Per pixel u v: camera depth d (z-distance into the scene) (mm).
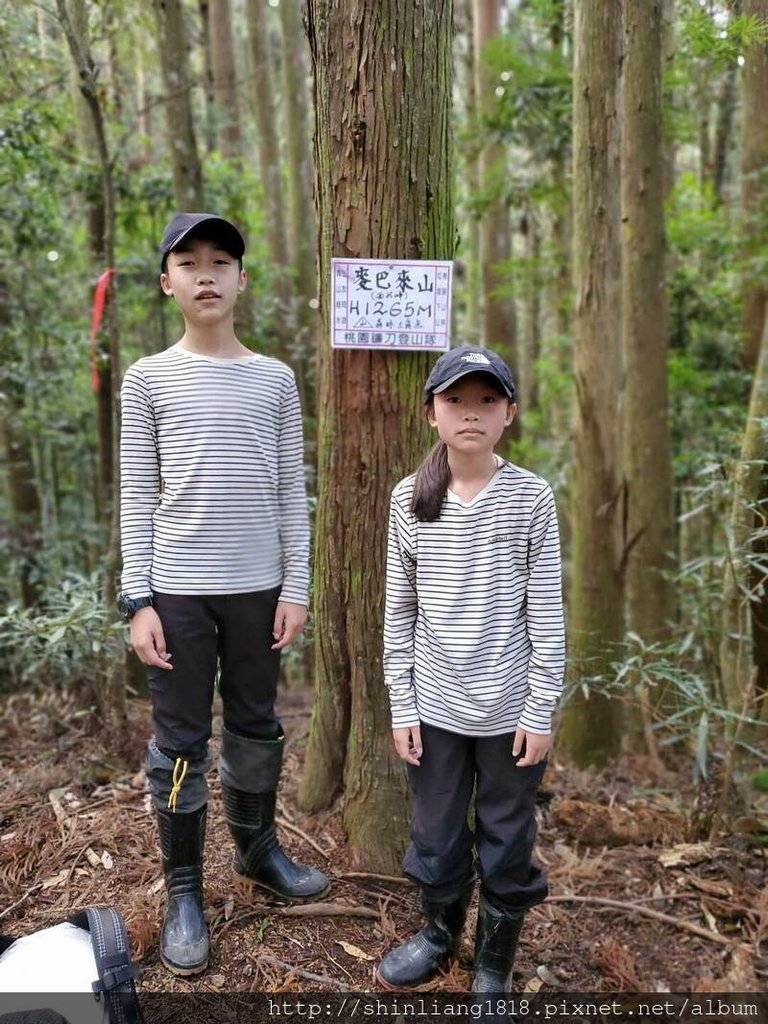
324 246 1922
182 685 1647
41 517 4855
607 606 3068
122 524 1634
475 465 1479
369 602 2004
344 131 1799
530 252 7746
